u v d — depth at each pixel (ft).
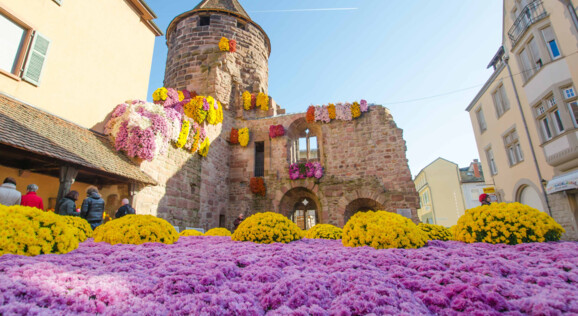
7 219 10.22
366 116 53.21
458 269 10.03
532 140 46.73
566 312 6.44
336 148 52.70
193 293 7.71
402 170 48.73
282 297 7.59
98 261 10.45
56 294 6.53
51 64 27.58
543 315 6.36
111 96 34.14
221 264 10.09
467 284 8.16
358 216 17.28
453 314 6.89
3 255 9.02
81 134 27.94
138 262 10.43
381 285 8.23
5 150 21.44
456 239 19.01
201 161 45.50
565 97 39.78
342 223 48.32
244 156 55.83
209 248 14.17
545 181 43.98
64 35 29.19
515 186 52.29
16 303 5.79
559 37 40.83
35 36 26.30
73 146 24.66
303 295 7.63
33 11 26.48
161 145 33.17
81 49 30.91
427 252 12.50
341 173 51.03
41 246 10.61
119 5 37.01
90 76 31.58
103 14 34.30
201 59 60.03
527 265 10.77
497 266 9.98
